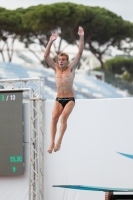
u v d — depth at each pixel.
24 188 46.16
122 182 43.81
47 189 45.75
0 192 46.72
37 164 45.41
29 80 45.72
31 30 148.88
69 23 144.00
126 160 43.91
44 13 140.75
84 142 45.03
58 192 45.41
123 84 164.75
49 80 122.31
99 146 44.59
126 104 44.19
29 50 155.75
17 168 45.75
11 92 46.12
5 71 115.69
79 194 44.78
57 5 141.88
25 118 46.53
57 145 30.61
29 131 45.44
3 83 46.72
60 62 30.72
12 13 148.00
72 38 156.25
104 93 143.75
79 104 45.28
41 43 154.25
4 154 46.12
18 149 45.78
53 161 45.75
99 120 44.75
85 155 44.91
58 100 31.17
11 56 154.62
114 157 44.19
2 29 148.25
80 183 44.84
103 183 44.28
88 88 138.25
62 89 30.98
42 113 45.78
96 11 152.75
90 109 45.03
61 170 45.47
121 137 44.16
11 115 46.09
